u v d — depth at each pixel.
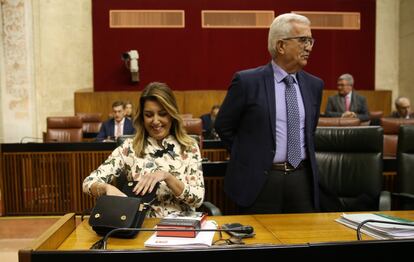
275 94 2.19
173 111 1.86
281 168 2.16
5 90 6.78
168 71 7.36
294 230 1.60
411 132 2.52
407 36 7.70
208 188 2.94
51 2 7.35
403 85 7.83
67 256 0.96
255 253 0.98
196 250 0.96
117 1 7.21
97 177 1.81
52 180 4.16
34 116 6.95
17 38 6.73
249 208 2.17
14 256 2.96
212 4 7.36
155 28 7.29
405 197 2.35
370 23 7.61
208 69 7.41
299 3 7.48
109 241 1.43
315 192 2.18
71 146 4.16
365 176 2.53
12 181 4.12
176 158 1.88
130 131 5.33
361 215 1.72
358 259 1.00
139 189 1.63
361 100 5.61
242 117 2.24
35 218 4.04
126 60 7.11
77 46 7.48
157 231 1.42
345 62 7.62
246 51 7.45
